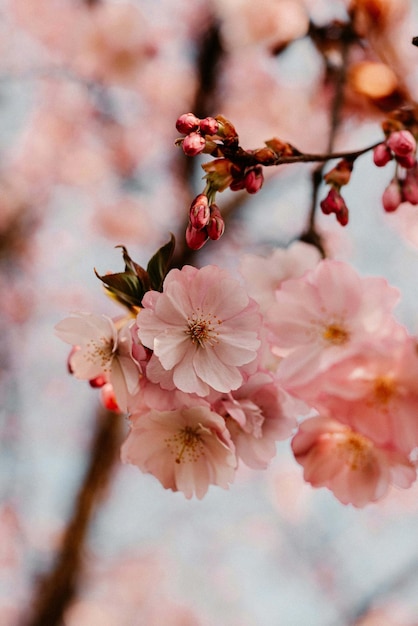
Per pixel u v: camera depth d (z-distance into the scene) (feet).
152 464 2.04
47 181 7.73
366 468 2.02
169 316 1.99
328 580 8.87
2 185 7.67
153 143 7.51
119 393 2.01
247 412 2.02
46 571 6.50
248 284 2.30
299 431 2.02
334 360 1.98
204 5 6.50
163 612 8.87
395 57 2.94
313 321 2.01
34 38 7.03
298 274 2.30
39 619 5.77
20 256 8.04
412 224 6.88
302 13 3.92
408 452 1.96
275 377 2.02
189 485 2.03
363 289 2.00
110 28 6.34
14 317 8.26
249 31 4.80
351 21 2.81
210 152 2.06
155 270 2.04
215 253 6.40
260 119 6.72
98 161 7.71
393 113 2.24
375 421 1.96
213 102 6.37
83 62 6.65
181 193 6.54
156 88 6.75
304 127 6.54
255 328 2.00
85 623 7.54
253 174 2.06
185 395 2.00
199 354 1.99
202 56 6.07
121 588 8.65
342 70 2.66
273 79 6.56
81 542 5.99
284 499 8.93
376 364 1.96
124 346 2.01
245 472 8.89
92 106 7.29
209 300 2.00
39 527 8.00
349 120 3.14
